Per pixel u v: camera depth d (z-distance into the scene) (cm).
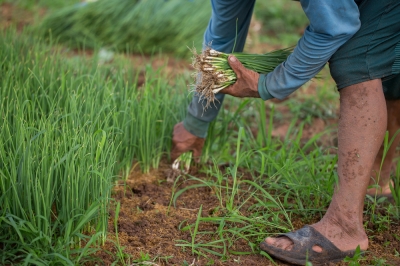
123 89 371
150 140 358
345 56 253
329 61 261
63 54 478
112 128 317
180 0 575
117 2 574
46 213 260
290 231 283
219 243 282
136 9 566
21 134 274
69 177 262
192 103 331
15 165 270
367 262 268
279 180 339
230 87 269
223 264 264
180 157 354
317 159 360
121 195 328
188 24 566
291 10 699
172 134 362
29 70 357
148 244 279
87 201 277
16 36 458
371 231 296
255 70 274
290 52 280
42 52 410
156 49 566
